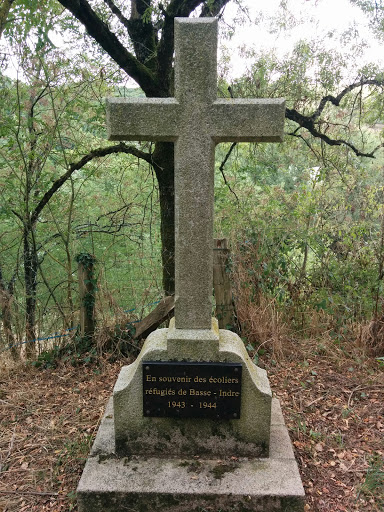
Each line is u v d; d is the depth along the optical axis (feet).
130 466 8.98
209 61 8.31
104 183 25.21
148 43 19.22
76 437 10.90
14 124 17.07
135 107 8.49
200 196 8.75
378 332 15.78
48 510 8.62
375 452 10.19
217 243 15.75
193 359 9.08
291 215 18.79
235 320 16.06
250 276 16.67
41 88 19.19
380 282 16.24
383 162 31.27
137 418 9.27
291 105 23.71
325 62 21.97
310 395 12.94
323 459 10.00
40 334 17.37
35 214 19.54
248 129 8.52
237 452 9.32
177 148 8.63
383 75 22.04
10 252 23.18
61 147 19.06
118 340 15.64
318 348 15.75
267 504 8.16
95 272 16.81
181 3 17.11
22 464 9.95
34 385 13.92
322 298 17.01
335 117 24.97
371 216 21.49
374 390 13.14
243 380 9.05
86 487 8.29
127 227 26.27
